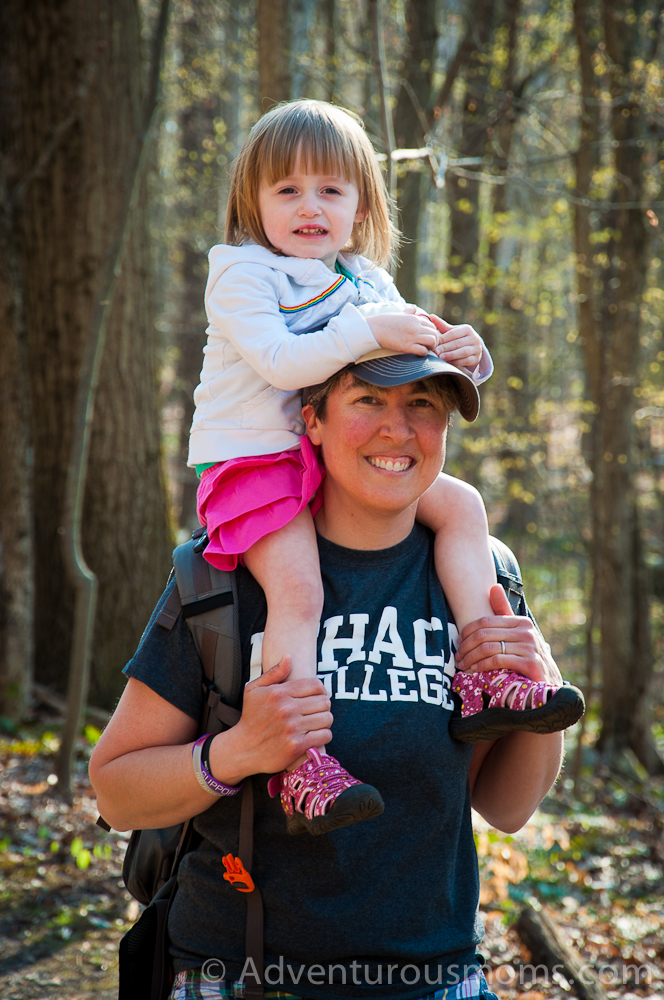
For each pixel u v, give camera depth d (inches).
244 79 594.2
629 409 428.8
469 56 422.9
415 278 335.0
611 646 425.4
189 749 60.7
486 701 64.1
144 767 61.9
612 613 426.6
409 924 61.4
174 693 63.1
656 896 225.3
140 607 303.0
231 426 68.3
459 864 66.5
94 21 284.2
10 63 312.3
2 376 270.5
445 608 67.7
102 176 289.3
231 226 77.1
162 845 69.4
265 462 67.1
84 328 293.3
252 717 58.7
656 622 565.3
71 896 175.2
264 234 73.8
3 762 241.3
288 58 296.2
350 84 464.1
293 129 71.2
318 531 68.3
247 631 64.7
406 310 65.9
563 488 562.3
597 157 414.9
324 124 72.0
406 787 62.1
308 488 65.2
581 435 609.6
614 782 378.9
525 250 743.1
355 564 66.9
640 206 330.6
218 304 69.7
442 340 64.1
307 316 69.7
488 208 581.9
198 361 663.1
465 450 573.9
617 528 429.4
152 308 306.2
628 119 390.3
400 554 67.9
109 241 291.9
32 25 283.9
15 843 193.5
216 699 62.7
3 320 267.0
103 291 218.1
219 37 572.4
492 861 217.2
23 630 279.9
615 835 284.5
